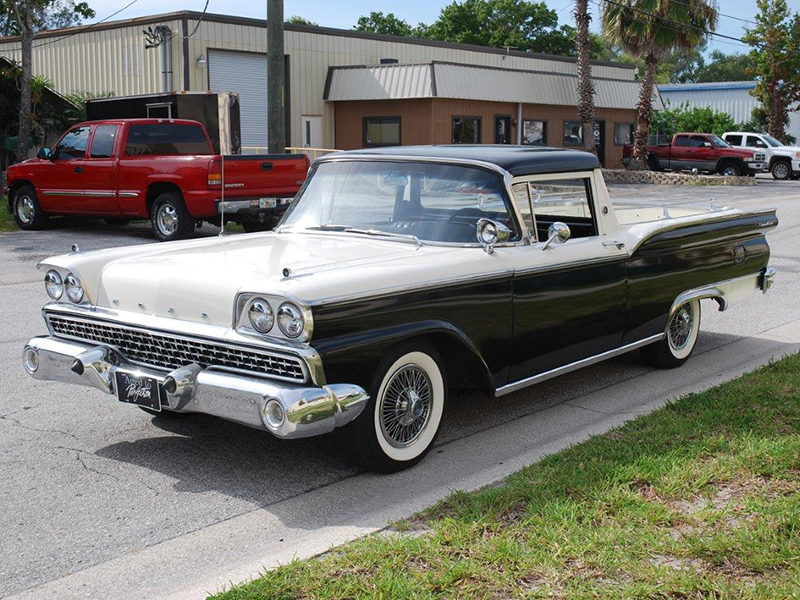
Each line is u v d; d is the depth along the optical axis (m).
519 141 32.97
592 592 3.21
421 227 5.36
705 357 7.27
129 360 4.84
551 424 5.55
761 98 46.09
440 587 3.27
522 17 58.53
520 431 5.43
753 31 45.19
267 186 14.01
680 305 6.61
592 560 3.44
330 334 4.19
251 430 5.44
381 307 4.41
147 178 14.14
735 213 7.27
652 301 6.32
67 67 28.06
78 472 4.75
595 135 37.12
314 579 3.34
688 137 36.81
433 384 4.83
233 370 4.31
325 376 4.14
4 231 16.02
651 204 8.10
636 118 38.84
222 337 4.30
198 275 4.57
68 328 5.13
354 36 30.64
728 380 6.36
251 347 4.22
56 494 4.45
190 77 25.53
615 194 27.27
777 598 3.15
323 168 5.97
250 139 27.67
